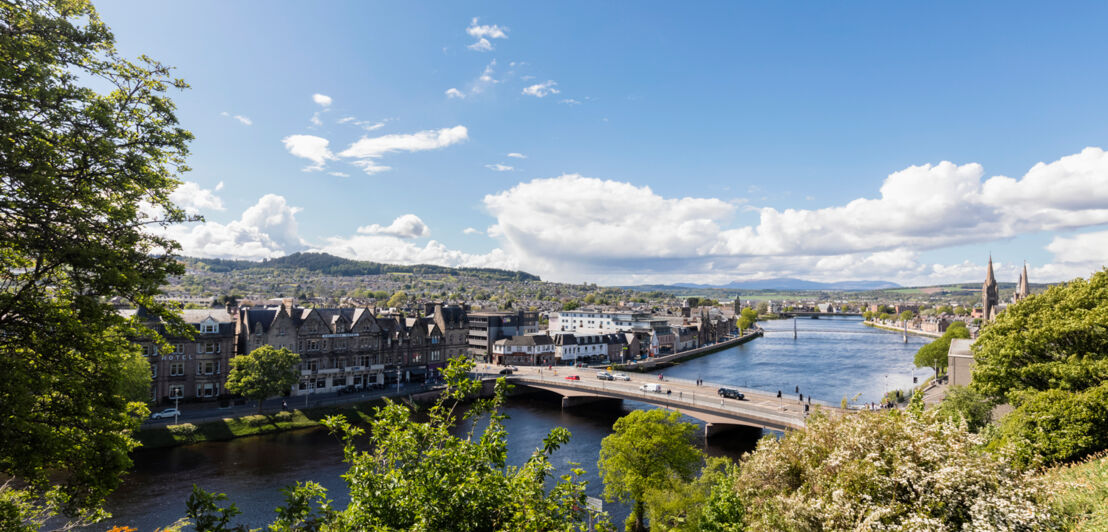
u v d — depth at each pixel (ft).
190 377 278.05
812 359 610.65
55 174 53.11
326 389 333.42
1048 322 141.79
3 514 51.60
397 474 47.62
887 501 49.85
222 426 245.04
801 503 53.16
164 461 208.13
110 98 60.59
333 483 192.54
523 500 46.96
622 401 355.77
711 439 272.31
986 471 48.49
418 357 395.14
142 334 64.64
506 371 416.05
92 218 58.18
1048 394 109.70
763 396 312.71
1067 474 76.89
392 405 51.83
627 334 620.90
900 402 293.23
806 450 62.80
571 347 554.46
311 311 328.90
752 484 66.59
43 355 54.80
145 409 64.80
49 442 50.62
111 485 57.57
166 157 65.31
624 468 161.99
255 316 310.04
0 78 48.70
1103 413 98.27
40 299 56.29
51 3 56.95
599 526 51.90
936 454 50.06
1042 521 47.09
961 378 220.23
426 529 43.52
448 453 49.29
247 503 171.63
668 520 142.10
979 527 44.19
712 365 560.20
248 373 262.67
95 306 54.70
